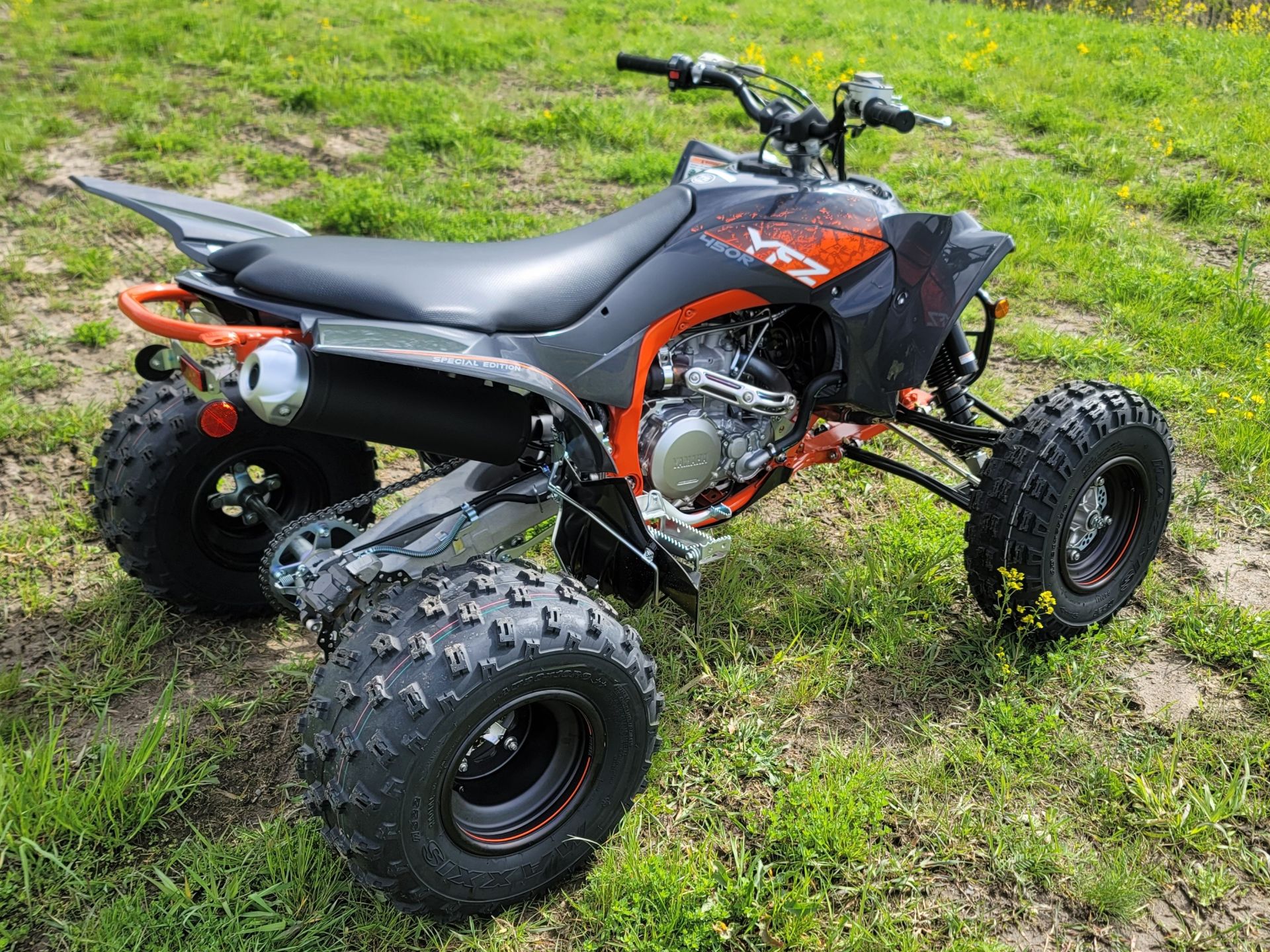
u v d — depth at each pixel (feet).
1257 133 26.14
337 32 34.24
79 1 37.83
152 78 28.84
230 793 9.17
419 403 7.80
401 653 7.26
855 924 7.90
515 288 8.27
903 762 9.61
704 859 8.50
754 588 11.91
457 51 31.86
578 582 8.35
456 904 7.82
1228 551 12.67
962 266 10.62
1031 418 10.43
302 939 7.82
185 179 22.53
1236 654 10.82
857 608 11.36
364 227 20.21
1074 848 8.72
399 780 7.06
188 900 7.98
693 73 10.77
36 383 15.17
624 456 9.16
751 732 9.84
